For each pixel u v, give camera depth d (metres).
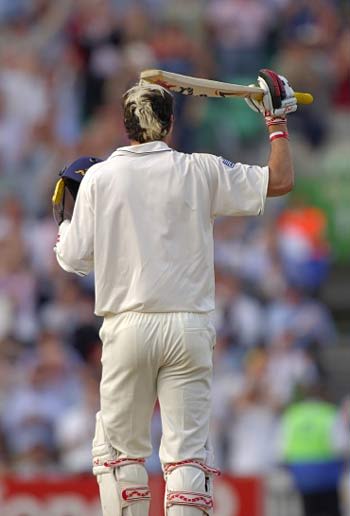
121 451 19.03
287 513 35.22
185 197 18.80
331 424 36.16
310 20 58.41
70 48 55.84
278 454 39.25
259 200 18.97
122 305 18.75
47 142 53.06
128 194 18.75
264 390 41.06
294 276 47.16
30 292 44.69
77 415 39.34
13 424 40.44
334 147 54.78
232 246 47.03
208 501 18.55
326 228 50.44
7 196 49.62
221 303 44.16
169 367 18.73
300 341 44.44
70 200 20.02
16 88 53.84
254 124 54.94
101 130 51.34
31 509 33.88
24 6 59.31
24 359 42.59
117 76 52.84
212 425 40.62
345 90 57.94
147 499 18.98
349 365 48.81
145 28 55.62
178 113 51.69
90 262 19.17
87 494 33.97
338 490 35.91
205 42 57.25
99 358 42.62
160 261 18.66
